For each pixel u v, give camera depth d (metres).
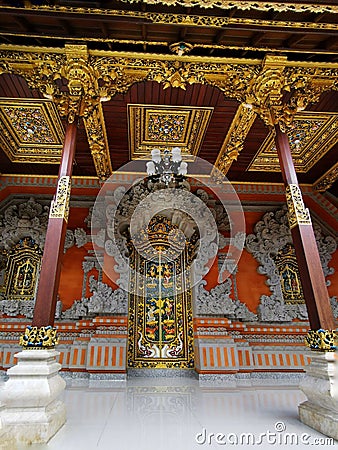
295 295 9.45
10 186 9.66
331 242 9.92
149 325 9.13
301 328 9.00
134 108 6.94
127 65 5.54
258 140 8.14
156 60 5.53
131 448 3.22
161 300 9.35
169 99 6.74
